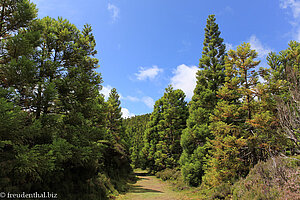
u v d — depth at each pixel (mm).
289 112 8453
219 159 12836
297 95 8352
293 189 6723
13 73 6875
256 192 7949
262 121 10766
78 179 9883
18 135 6336
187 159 19547
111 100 33406
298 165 8195
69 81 9430
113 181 15578
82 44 12883
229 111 13062
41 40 9484
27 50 7609
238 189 9789
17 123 5895
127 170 26312
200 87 20250
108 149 18594
